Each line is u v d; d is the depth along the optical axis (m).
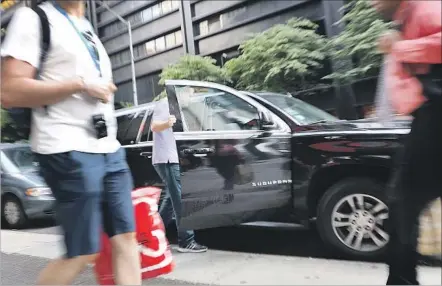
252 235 5.26
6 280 3.80
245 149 4.25
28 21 1.93
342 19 13.02
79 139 2.03
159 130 4.26
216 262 3.98
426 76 2.10
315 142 4.07
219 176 4.24
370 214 3.87
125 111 5.64
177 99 4.38
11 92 1.90
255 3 21.77
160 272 2.62
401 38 2.21
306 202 4.14
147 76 28.78
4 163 7.81
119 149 2.28
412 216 2.32
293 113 4.55
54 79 1.99
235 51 23.34
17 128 2.15
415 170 2.23
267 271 3.64
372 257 3.87
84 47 2.08
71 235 2.00
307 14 18.72
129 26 25.16
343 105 12.34
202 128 4.38
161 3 27.94
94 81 2.05
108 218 2.30
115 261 2.32
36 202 7.29
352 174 4.01
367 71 11.60
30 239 5.81
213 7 24.27
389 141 3.70
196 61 15.85
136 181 5.26
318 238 4.89
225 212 4.25
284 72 13.54
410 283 2.46
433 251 2.84
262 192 4.23
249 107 4.43
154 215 2.65
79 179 2.00
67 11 2.12
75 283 3.31
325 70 13.55
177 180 4.27
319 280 3.33
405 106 2.18
